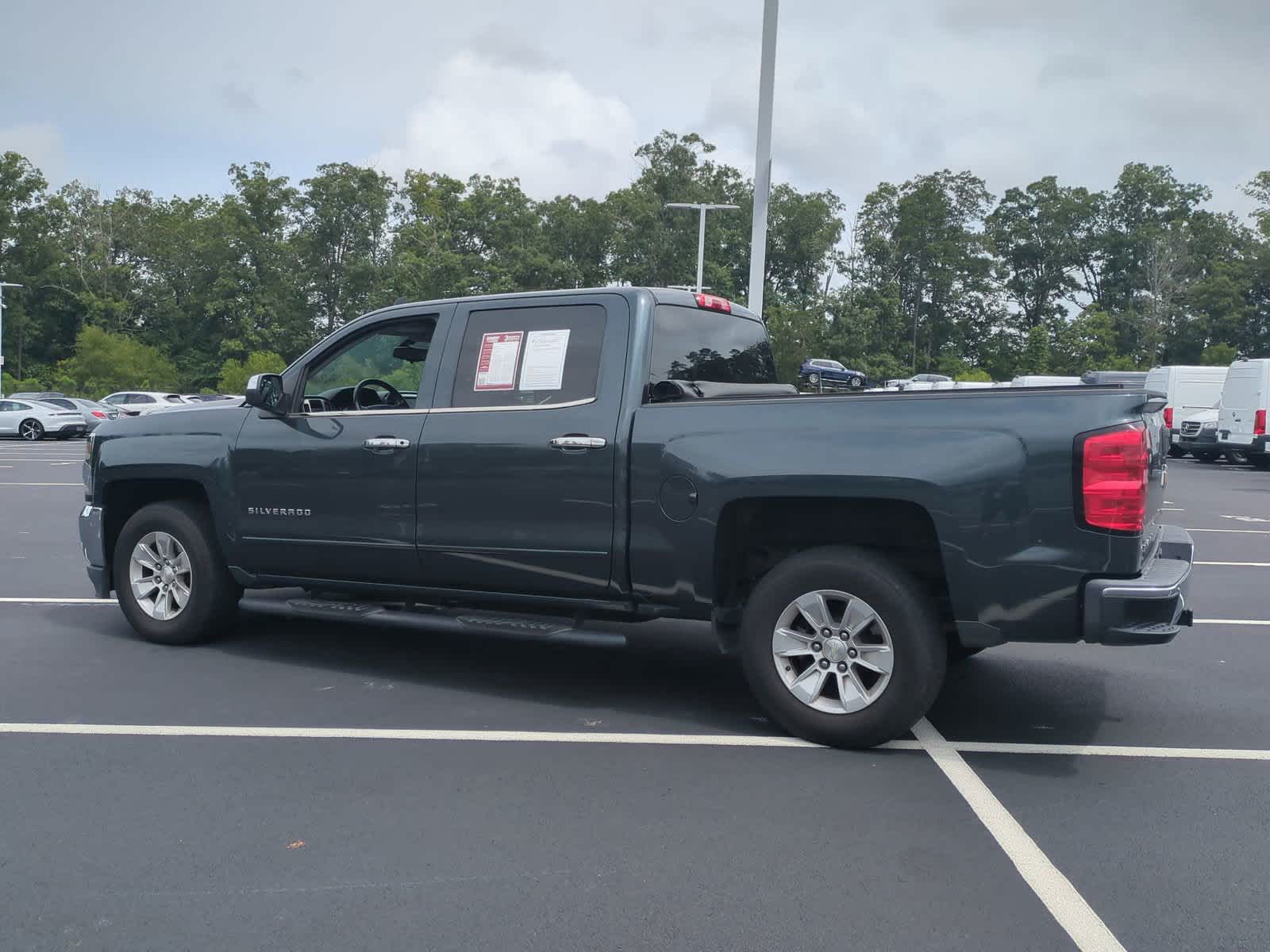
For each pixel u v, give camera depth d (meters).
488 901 3.21
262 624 7.23
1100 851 3.62
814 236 94.12
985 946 2.96
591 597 5.26
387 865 3.46
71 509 14.25
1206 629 7.48
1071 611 4.31
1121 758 4.63
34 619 7.27
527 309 5.52
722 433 4.84
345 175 83.06
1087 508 4.26
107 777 4.24
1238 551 11.53
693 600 4.96
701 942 2.97
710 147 89.69
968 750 4.71
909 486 4.45
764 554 5.26
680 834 3.73
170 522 6.44
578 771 4.37
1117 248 99.88
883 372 87.75
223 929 3.03
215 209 97.00
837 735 4.66
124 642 6.62
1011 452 4.35
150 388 72.81
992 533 4.36
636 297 5.24
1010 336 98.38
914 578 4.60
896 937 3.01
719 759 4.54
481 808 3.95
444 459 5.49
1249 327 90.00
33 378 80.69
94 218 92.69
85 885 3.30
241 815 3.87
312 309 83.94
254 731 4.84
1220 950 2.96
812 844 3.65
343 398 6.15
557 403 5.28
